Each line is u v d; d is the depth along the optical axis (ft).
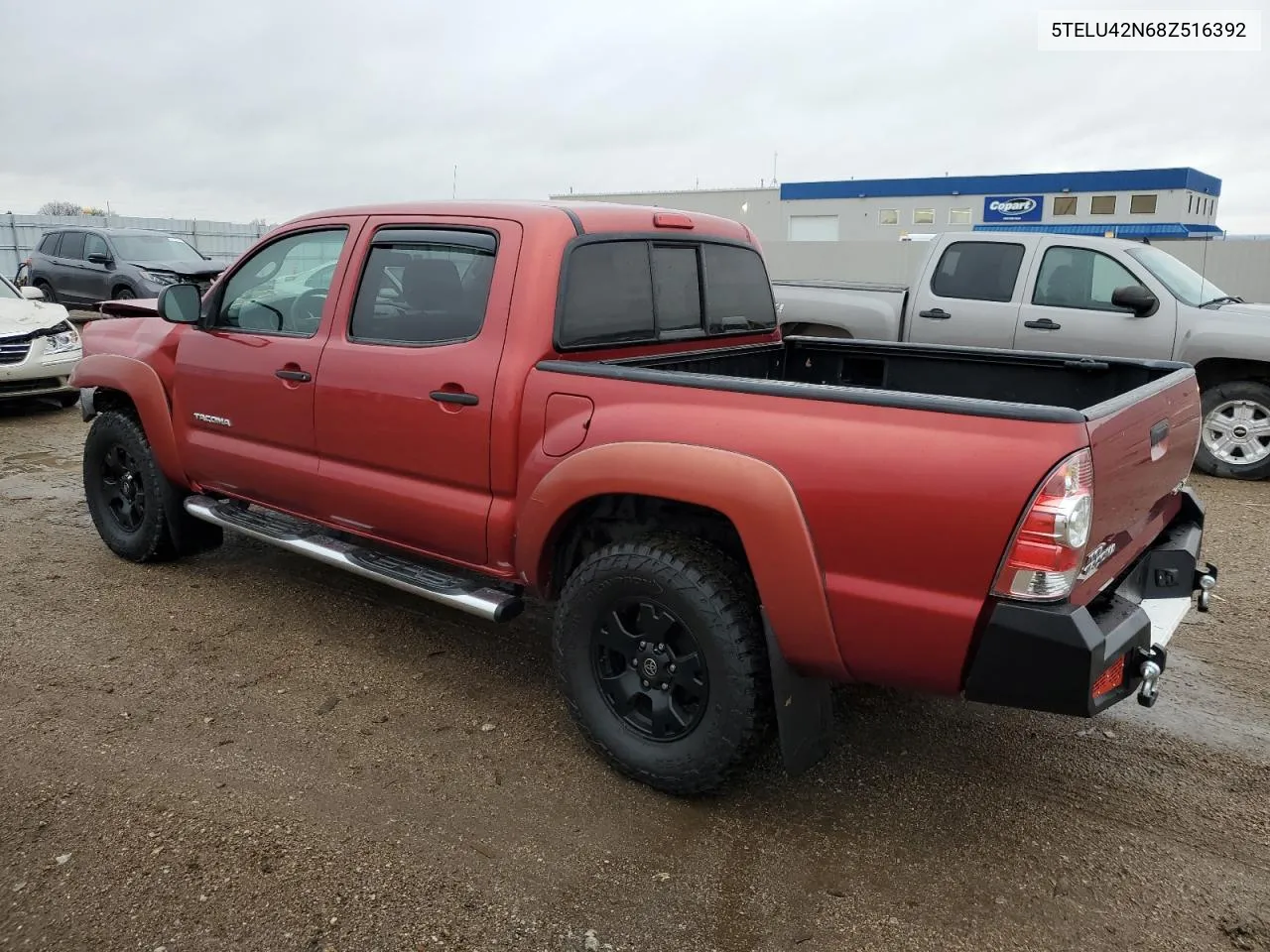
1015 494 7.36
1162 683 12.59
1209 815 9.63
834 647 8.41
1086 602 8.18
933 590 7.84
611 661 10.03
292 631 13.83
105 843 8.89
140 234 55.77
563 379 9.90
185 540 15.96
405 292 11.50
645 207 12.21
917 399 7.86
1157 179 121.29
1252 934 7.93
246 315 13.71
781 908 8.20
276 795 9.71
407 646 13.42
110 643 13.34
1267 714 11.76
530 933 7.85
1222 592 15.85
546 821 9.37
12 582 15.61
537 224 10.50
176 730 11.00
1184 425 10.24
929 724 11.46
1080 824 9.46
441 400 10.78
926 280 26.35
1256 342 22.50
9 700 11.64
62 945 7.63
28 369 30.58
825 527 8.19
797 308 28.12
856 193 139.64
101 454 16.26
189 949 7.61
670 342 12.39
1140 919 8.11
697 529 9.71
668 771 9.45
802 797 9.89
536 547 10.16
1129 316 23.85
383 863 8.68
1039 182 128.06
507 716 11.48
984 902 8.30
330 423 12.12
